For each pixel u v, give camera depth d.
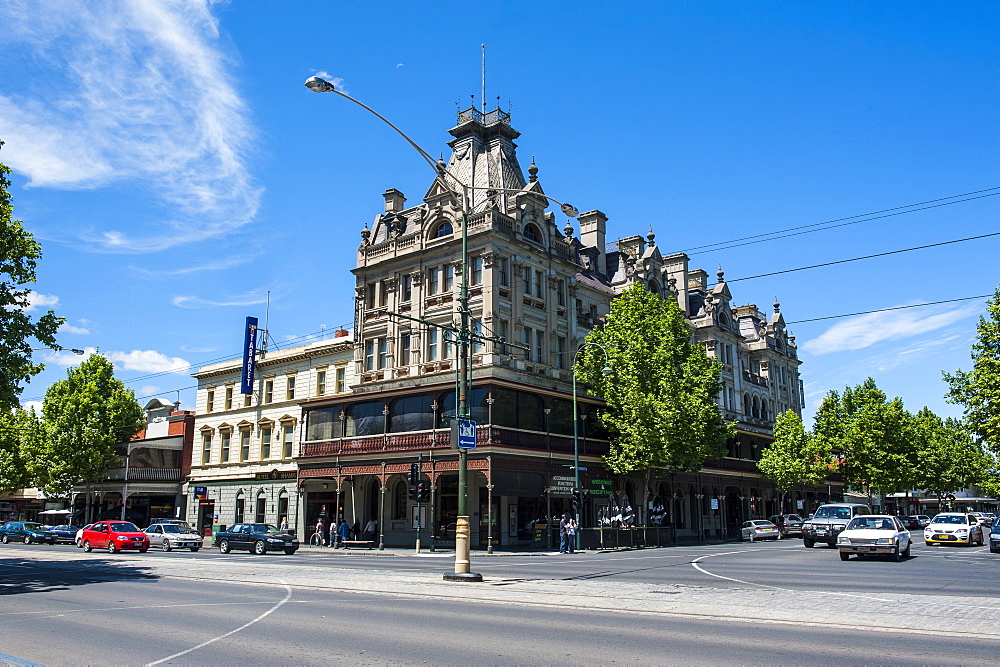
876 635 11.59
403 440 42.44
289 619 13.45
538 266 47.25
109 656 10.08
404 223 50.00
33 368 27.00
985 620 12.83
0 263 26.28
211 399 60.97
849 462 67.69
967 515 44.84
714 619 13.36
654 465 45.44
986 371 33.56
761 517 66.00
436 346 45.09
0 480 62.31
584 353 46.78
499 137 50.00
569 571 24.44
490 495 38.22
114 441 61.75
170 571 25.27
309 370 53.78
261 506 54.34
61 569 26.67
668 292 59.88
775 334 76.06
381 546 41.72
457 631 12.04
